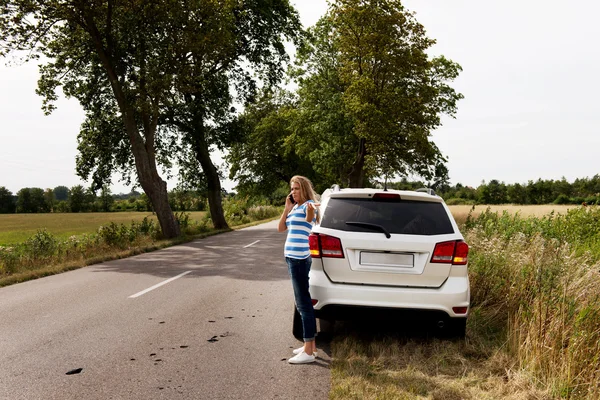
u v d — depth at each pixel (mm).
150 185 20969
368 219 4883
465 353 4762
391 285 4719
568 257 6754
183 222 24844
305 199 4715
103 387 3891
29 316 6422
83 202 148750
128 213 122750
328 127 36406
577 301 5156
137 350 4875
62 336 5402
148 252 15438
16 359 4605
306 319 4555
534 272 6164
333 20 32969
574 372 3875
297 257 4551
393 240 4719
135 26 18547
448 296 4621
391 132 32156
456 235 4809
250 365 4426
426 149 33469
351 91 32250
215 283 8977
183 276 9906
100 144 22891
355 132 32625
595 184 91312
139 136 20781
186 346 5008
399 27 31938
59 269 11125
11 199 156000
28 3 17781
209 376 4141
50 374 4191
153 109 18859
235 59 26125
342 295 4680
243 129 26797
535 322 4621
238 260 12789
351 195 5031
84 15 18891
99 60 21516
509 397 3705
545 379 3941
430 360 4508
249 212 48688
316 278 4781
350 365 4340
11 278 9797
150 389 3846
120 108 20328
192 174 27562
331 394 3676
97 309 6805
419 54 31469
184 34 19234
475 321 5699
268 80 28078
